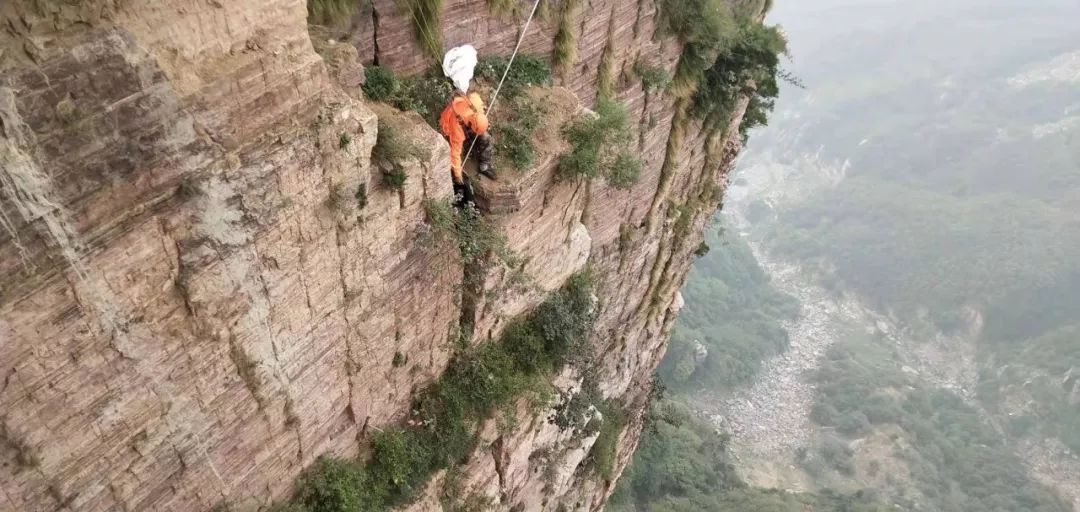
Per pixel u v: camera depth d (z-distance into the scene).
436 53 12.47
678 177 23.58
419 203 10.98
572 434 20.02
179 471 8.79
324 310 10.00
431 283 12.27
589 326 17.45
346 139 9.05
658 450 53.91
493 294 13.77
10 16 5.74
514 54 13.25
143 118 6.75
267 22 7.71
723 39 20.02
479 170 12.39
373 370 11.79
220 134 7.51
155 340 7.72
